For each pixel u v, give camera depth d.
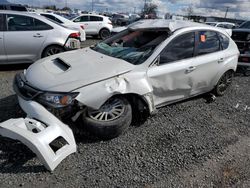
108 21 16.97
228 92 5.34
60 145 2.55
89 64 3.27
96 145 3.03
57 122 2.64
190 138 3.37
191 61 3.91
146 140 3.22
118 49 3.86
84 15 16.25
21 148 2.84
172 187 2.46
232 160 2.96
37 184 2.37
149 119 3.77
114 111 3.14
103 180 2.48
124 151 2.96
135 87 3.16
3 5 13.57
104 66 3.22
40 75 3.07
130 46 3.89
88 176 2.52
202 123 3.83
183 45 3.84
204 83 4.31
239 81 6.40
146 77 3.35
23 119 2.57
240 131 3.70
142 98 3.27
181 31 3.82
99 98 2.89
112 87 2.98
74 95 2.79
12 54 5.98
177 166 2.77
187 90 4.03
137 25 4.29
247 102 4.88
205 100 4.73
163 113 4.03
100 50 4.02
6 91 4.57
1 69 6.21
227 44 4.71
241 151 3.17
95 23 16.39
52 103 2.76
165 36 3.75
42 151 2.34
